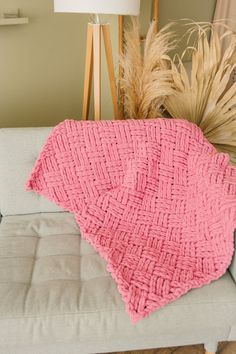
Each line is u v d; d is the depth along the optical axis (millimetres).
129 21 2018
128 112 1884
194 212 1253
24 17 1857
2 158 1385
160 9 2322
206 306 1031
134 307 999
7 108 2033
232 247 1073
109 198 1344
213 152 1350
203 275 1092
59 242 1274
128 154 1367
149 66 1668
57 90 2230
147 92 1671
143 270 1102
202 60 1651
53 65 2137
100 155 1370
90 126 1383
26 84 2059
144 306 1004
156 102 1766
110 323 1007
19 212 1436
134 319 983
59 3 1462
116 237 1259
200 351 1351
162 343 1147
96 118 1744
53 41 2072
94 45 1598
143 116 1792
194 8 2506
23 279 1110
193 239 1214
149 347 1154
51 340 1023
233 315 1041
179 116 1783
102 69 2299
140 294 1026
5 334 989
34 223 1379
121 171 1375
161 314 1019
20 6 1845
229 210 1077
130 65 1711
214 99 1664
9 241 1271
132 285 1053
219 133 1738
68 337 1015
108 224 1316
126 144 1367
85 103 1801
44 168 1369
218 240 1135
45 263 1175
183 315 1022
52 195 1370
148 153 1347
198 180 1263
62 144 1372
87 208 1353
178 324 1029
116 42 2135
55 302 1024
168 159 1348
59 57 2145
